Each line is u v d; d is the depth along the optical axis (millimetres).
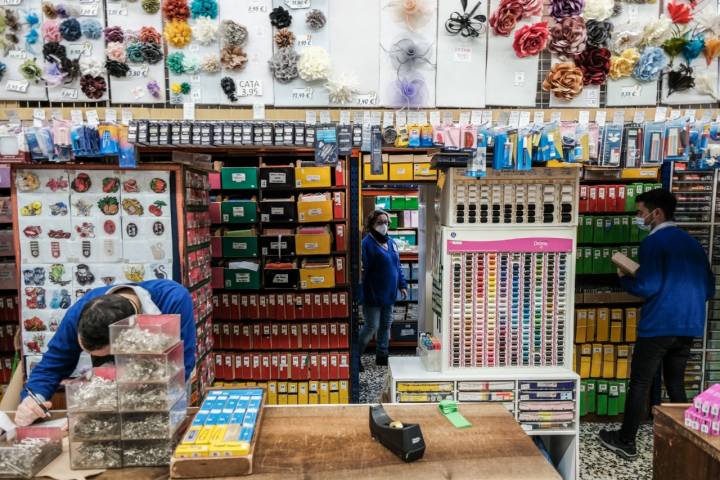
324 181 3916
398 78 2209
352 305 3627
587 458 3025
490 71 2252
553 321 2566
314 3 2168
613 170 3639
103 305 1362
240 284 3844
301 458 1325
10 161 2211
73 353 1622
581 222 3586
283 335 3949
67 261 2430
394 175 4059
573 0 2186
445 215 2576
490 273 2531
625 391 3557
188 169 2520
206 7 2137
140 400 1267
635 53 2236
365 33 2197
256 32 2195
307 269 3834
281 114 2227
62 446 1378
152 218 2428
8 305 3814
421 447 1328
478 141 2260
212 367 3039
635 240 3576
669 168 3439
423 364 2664
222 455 1231
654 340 2797
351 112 2213
